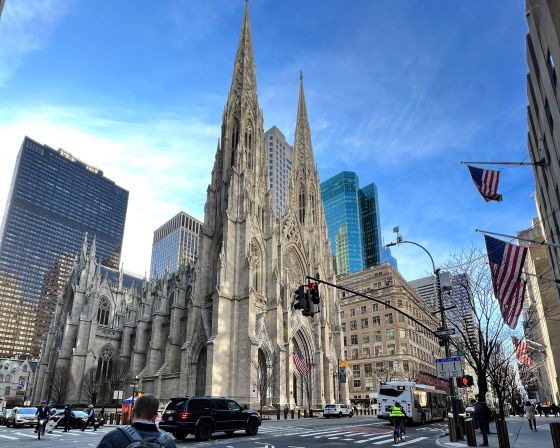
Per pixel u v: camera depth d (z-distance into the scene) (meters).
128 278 136.00
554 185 32.62
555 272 43.72
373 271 104.19
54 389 78.69
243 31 93.38
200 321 63.62
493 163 25.97
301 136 99.62
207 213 73.12
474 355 29.05
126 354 83.75
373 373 94.62
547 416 65.69
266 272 69.38
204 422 26.00
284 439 26.31
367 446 22.59
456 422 24.86
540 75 29.91
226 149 78.56
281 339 63.88
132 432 4.79
